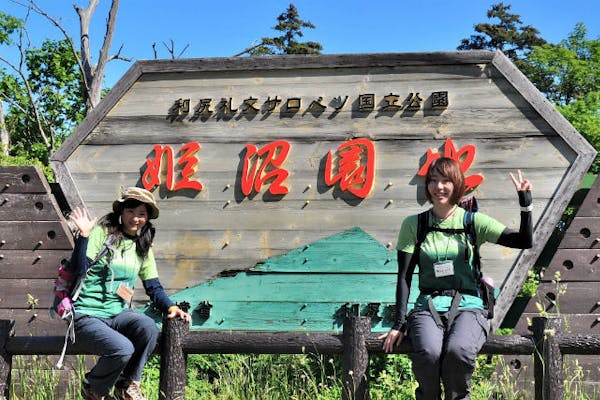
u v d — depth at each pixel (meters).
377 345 4.17
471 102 6.40
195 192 6.68
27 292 6.56
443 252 3.88
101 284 4.19
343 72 6.64
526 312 5.97
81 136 6.88
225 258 6.54
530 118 6.27
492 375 5.66
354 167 6.47
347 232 6.41
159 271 6.59
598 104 17.45
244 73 6.79
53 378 5.58
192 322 6.44
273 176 6.58
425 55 6.49
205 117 6.79
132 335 4.25
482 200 6.23
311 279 6.39
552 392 3.99
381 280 6.29
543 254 6.42
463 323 3.73
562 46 26.00
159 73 6.90
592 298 5.88
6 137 22.50
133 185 6.79
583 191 6.36
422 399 3.79
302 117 6.64
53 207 6.66
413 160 6.41
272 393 5.18
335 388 5.78
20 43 19.67
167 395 4.37
